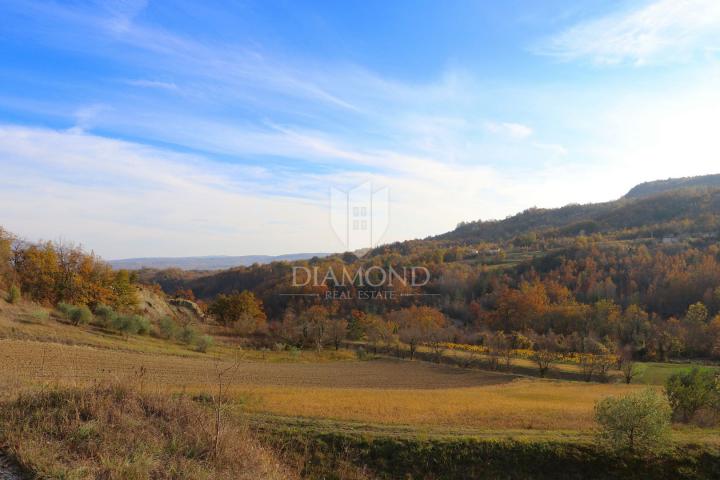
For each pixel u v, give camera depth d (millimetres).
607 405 17438
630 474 15930
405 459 15805
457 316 102250
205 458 9727
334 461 15211
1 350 34781
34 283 68000
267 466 10672
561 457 16469
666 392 23391
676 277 94500
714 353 68562
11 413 9758
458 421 20109
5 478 7352
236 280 130875
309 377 43688
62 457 8289
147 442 9523
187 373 37438
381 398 26172
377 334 75062
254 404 20188
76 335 49094
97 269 78938
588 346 68312
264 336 80750
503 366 59875
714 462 16266
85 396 11031
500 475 15617
